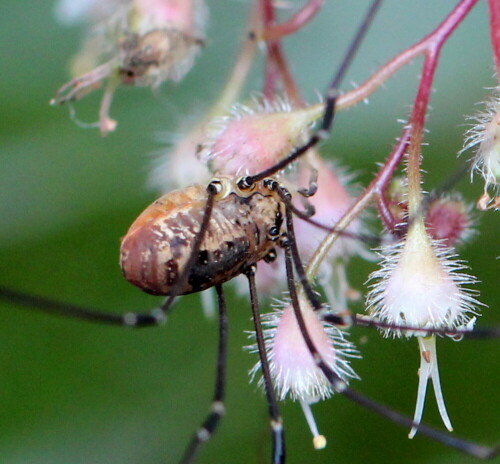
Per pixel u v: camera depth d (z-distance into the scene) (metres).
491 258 0.11
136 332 0.11
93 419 0.11
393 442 0.11
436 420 0.11
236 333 0.11
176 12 0.10
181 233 0.09
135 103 0.11
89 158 0.11
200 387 0.11
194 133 0.10
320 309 0.09
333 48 0.11
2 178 0.11
